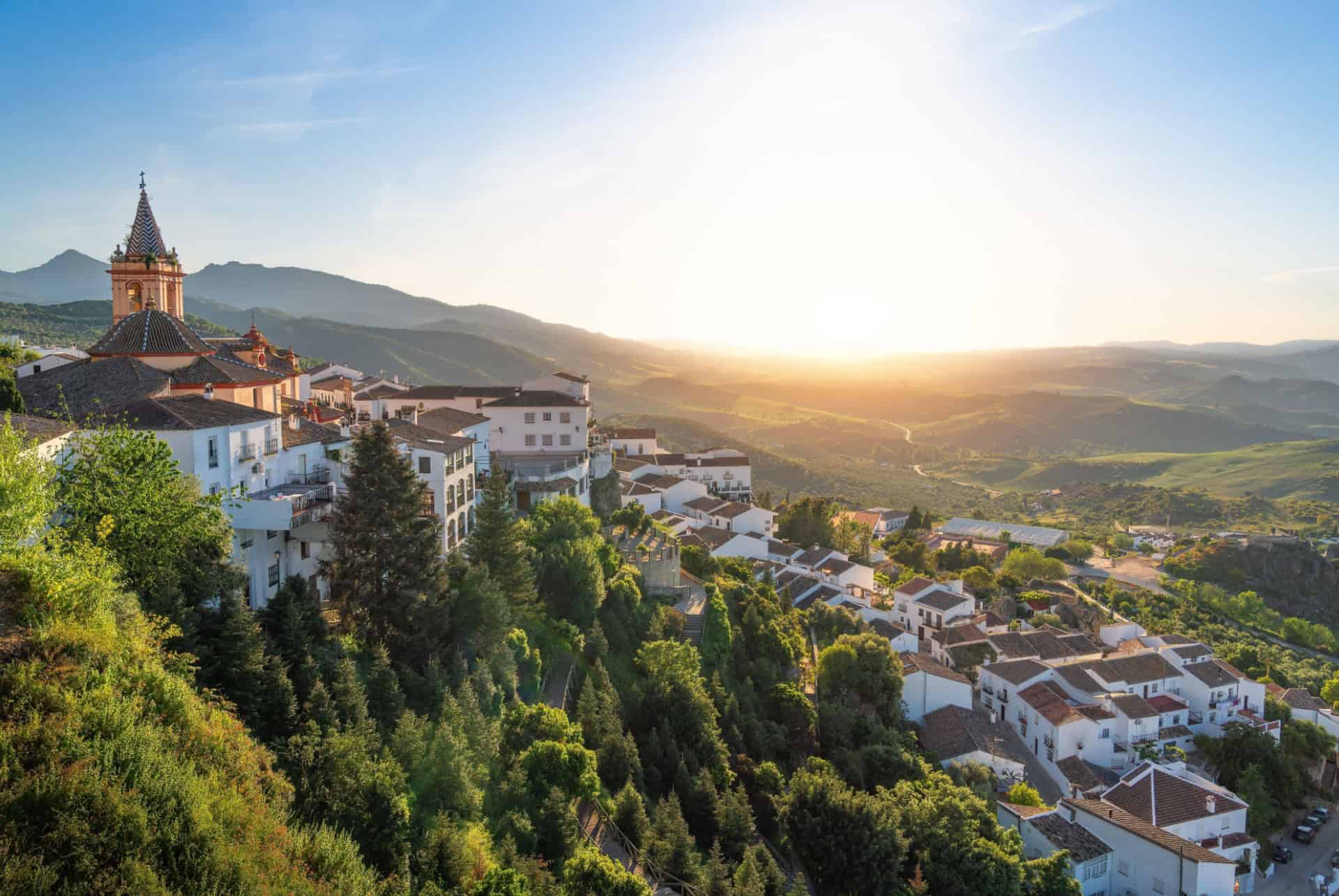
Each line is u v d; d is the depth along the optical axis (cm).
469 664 4312
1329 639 13138
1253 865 6350
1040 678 8225
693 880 3759
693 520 12412
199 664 2911
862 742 6341
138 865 1783
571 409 9919
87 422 4075
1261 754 7725
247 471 4734
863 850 4628
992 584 11912
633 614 6575
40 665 2092
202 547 3394
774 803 4959
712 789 4541
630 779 4291
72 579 2402
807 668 7781
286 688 2970
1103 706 7881
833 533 13338
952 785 5794
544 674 5100
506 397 10188
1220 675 8700
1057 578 13800
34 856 1705
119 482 3206
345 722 3083
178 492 3378
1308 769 8481
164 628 2886
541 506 7194
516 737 3894
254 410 4997
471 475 6619
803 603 9944
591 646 5553
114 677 2259
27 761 1877
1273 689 9894
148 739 2100
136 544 3133
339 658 3572
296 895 2039
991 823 5250
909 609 10188
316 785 2659
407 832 2734
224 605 3173
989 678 8425
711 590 7762
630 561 7725
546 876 3027
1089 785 6888
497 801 3459
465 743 3378
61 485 3180
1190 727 8331
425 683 3766
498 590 4666
